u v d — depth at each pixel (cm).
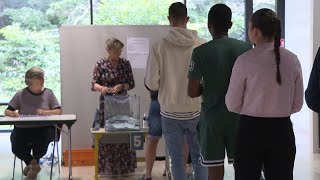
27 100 482
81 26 576
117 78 483
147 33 584
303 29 681
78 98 580
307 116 673
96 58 580
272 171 240
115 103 447
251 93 237
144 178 460
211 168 279
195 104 332
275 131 235
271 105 234
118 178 490
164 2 734
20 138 474
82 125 579
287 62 238
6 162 571
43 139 480
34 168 482
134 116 450
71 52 577
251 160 239
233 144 270
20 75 752
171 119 334
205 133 278
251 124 238
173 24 343
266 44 241
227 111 273
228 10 280
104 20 732
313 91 257
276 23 238
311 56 651
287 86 237
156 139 443
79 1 732
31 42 746
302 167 527
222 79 274
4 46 743
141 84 584
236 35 764
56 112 480
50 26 743
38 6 739
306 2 671
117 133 445
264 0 767
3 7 736
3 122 423
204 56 276
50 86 751
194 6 748
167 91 334
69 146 451
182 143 338
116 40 483
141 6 730
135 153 511
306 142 669
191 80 278
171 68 335
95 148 453
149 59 339
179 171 333
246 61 239
